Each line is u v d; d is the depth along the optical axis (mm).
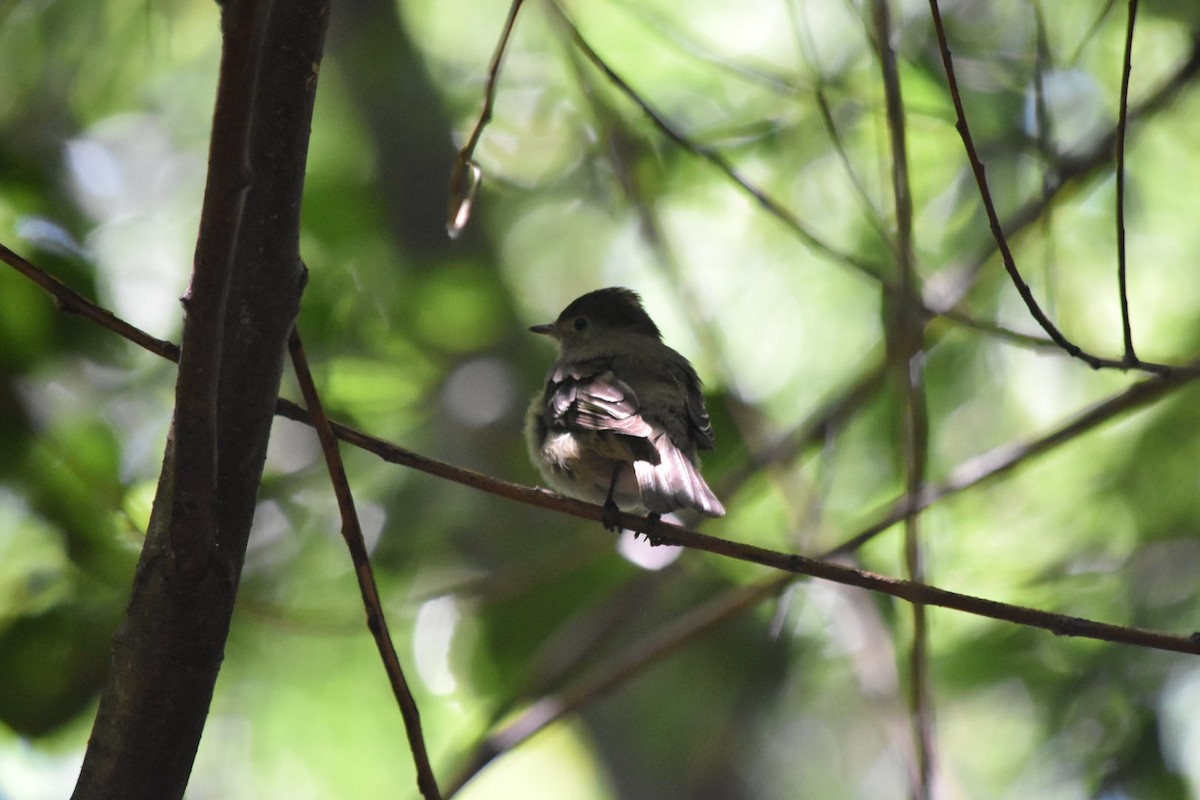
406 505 12383
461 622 11805
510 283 15414
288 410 6039
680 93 13227
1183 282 13688
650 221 10836
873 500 12523
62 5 14430
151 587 5250
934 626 11727
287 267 5379
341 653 11883
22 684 8766
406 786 12070
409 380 12047
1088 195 12398
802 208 14148
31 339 8750
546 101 15828
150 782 5348
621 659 8523
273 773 12133
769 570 11242
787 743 16297
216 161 4328
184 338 4625
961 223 13141
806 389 14734
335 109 15766
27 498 8711
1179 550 12062
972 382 13688
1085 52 12484
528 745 14234
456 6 16344
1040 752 11727
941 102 11625
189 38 15844
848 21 12969
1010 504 12992
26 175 9289
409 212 14953
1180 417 12570
